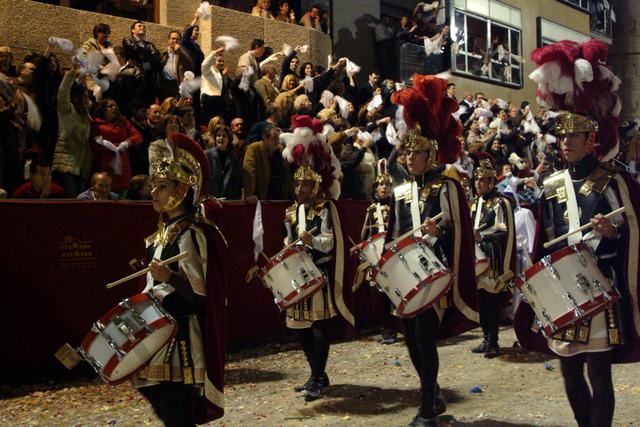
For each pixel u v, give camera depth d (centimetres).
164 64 853
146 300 292
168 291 302
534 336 369
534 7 1948
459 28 1647
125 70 786
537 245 353
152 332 286
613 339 324
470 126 1187
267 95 878
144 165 723
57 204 559
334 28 1349
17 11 820
